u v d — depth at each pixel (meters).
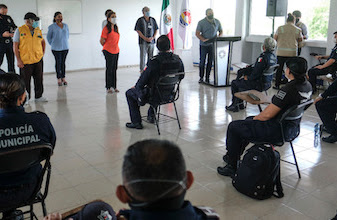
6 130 1.72
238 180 2.72
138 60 10.12
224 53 6.88
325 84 6.68
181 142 3.88
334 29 6.52
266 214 2.44
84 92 6.50
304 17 7.49
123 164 0.87
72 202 2.58
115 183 2.89
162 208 0.84
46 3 8.38
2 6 6.28
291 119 2.78
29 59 5.32
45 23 8.44
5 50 6.46
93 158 3.41
